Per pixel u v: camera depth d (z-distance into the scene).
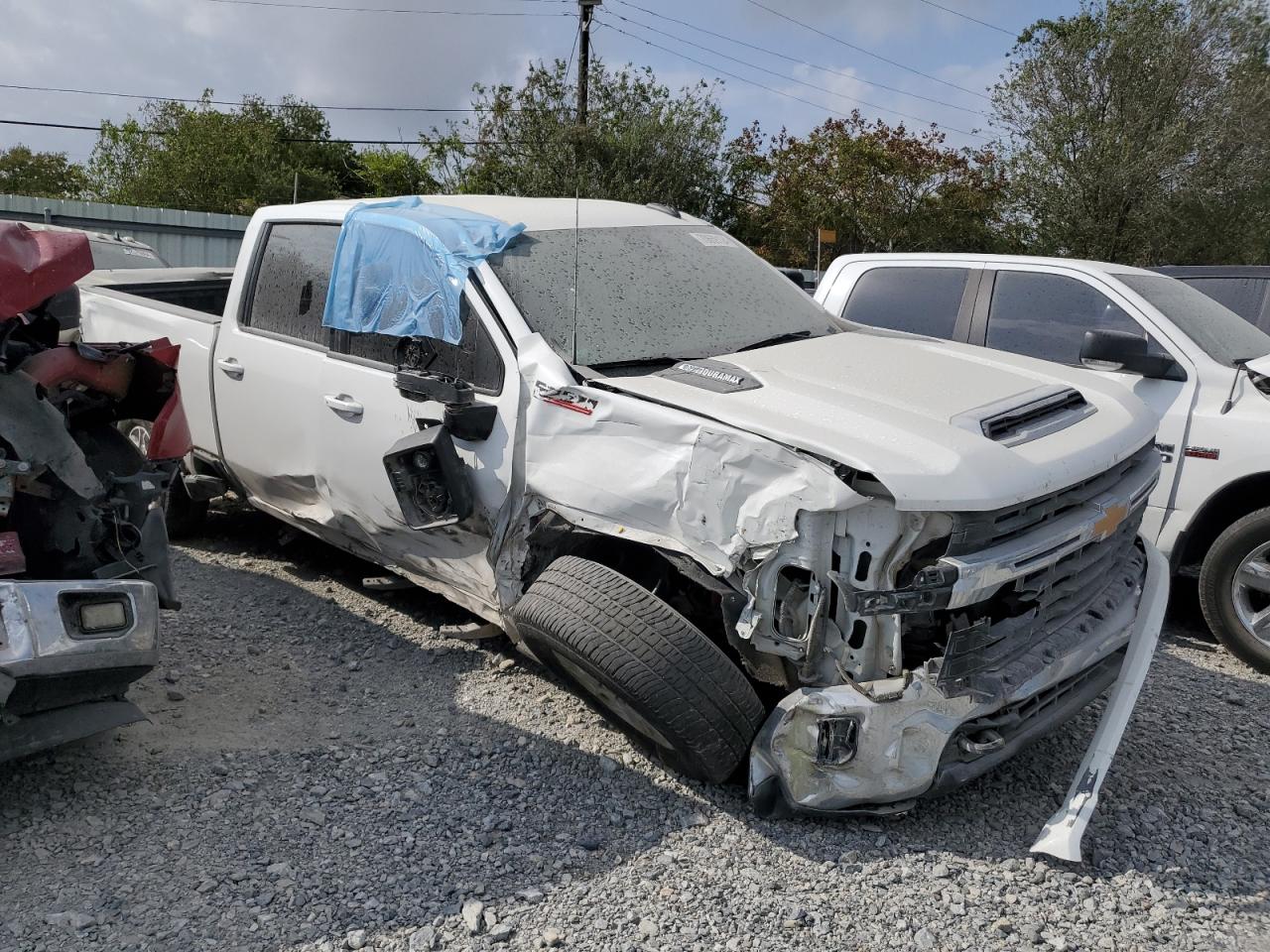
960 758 3.35
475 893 3.06
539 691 4.37
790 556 3.23
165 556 3.87
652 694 3.35
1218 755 4.16
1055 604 3.54
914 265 6.77
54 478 3.46
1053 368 4.28
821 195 32.16
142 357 3.75
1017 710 3.41
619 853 3.29
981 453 3.23
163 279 6.84
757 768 3.39
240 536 6.30
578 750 3.91
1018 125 27.02
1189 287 6.41
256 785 3.60
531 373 3.89
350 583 5.57
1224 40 25.05
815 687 3.28
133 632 3.33
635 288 4.41
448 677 4.49
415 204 4.81
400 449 4.01
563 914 2.99
